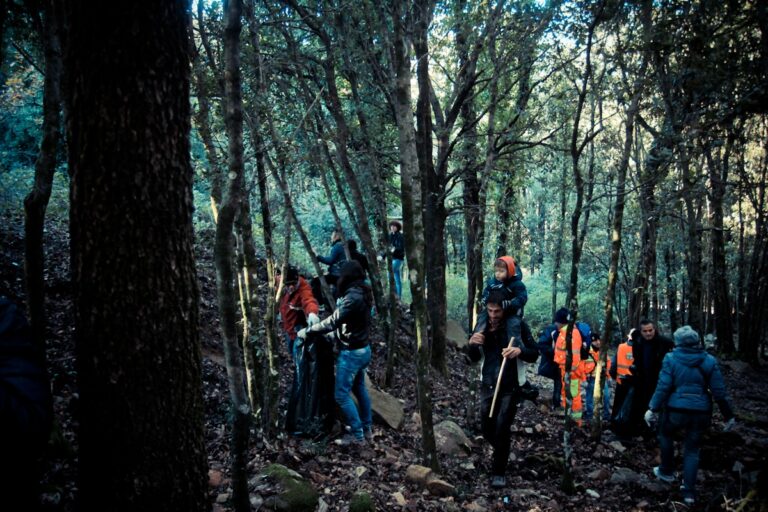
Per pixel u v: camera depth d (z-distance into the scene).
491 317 4.95
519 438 6.45
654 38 5.35
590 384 7.53
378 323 8.97
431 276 8.47
